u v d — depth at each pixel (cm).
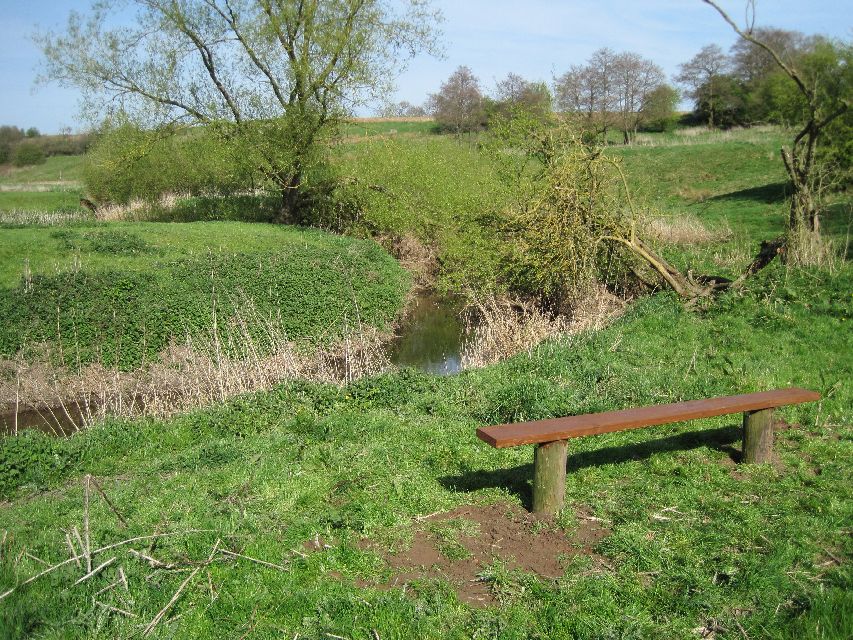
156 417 843
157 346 1241
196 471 614
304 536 467
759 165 3173
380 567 429
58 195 3503
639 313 1141
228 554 436
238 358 1186
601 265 1309
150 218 2564
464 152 2444
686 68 5428
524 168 1407
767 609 382
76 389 1138
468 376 879
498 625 367
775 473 564
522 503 517
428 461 605
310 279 1498
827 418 683
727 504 504
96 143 2966
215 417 773
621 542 448
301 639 358
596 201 1247
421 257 2070
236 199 2661
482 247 1357
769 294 1141
